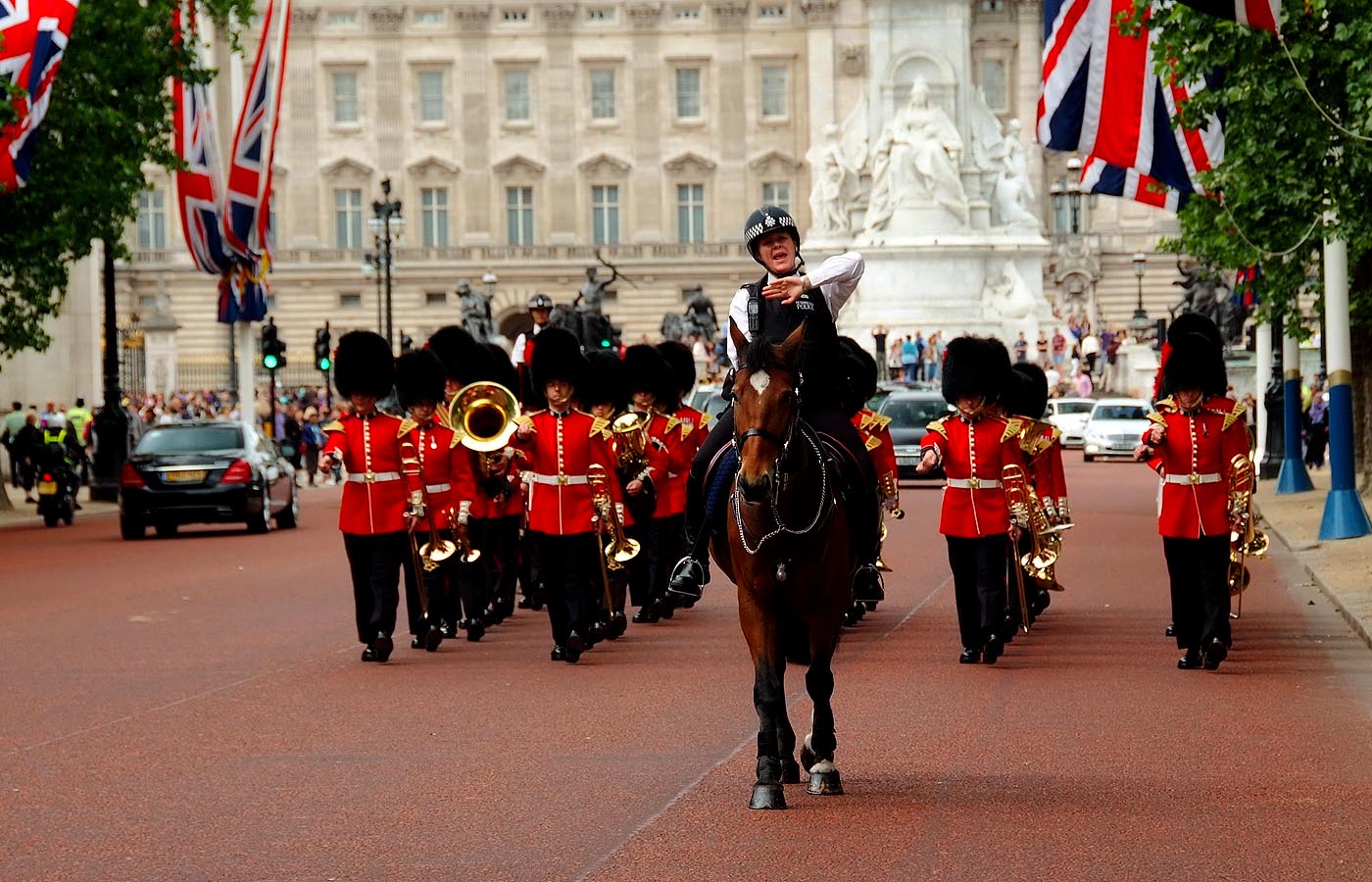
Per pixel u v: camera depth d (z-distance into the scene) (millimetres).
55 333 96500
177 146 74062
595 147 174625
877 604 36562
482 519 33406
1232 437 27672
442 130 174500
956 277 135125
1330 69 42094
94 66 64688
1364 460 60125
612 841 17516
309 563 48281
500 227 174875
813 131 171875
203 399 119438
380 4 174000
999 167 142000
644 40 174000
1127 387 130625
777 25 173125
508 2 174250
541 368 29594
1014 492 28281
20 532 62844
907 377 119688
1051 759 21234
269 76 74938
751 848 17188
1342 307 46812
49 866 16906
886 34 146250
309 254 173375
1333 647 30125
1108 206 174000
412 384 31484
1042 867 16391
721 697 25719
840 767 20875
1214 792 19375
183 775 20828
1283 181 44531
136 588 42031
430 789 19891
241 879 16406
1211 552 27656
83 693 26953
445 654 30656
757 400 18438
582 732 23125
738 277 173000
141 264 170875
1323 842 17203
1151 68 48719
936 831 17781
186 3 71438
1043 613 35031
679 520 35031
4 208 63500
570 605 29375
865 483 19922
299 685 27297
